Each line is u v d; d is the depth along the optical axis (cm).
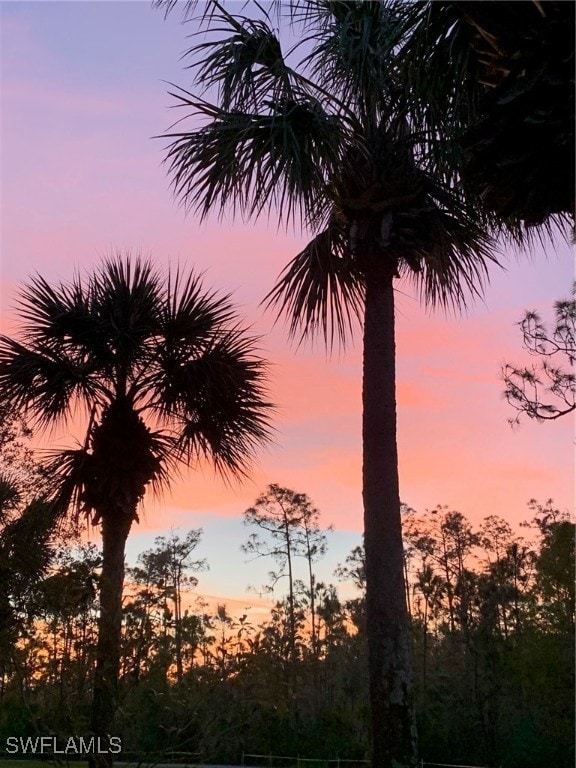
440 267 805
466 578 2708
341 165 702
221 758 1706
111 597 795
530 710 2453
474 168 402
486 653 2530
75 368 977
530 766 2319
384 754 664
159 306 998
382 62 634
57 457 981
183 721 695
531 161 383
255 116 648
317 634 3731
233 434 1041
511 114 376
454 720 2569
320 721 2703
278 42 661
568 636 2203
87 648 723
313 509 3931
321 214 784
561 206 398
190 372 991
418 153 732
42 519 932
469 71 488
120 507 940
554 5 360
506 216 416
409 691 677
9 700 721
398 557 707
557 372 1134
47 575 849
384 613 691
